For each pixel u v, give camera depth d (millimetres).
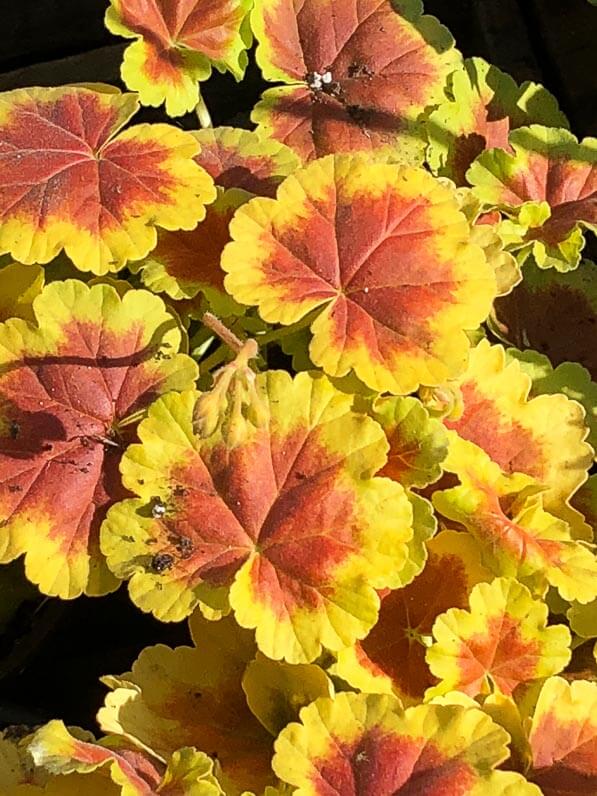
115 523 325
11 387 337
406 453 337
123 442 339
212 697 343
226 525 325
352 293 339
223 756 334
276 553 323
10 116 361
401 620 346
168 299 377
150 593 320
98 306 344
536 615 332
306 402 329
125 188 351
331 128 412
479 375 369
